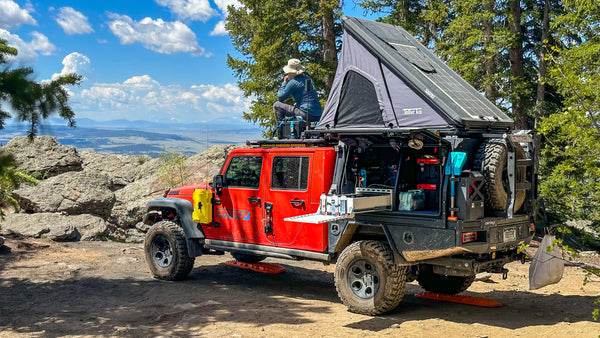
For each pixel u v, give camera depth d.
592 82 5.39
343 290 6.93
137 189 17.78
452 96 7.03
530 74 22.50
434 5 21.31
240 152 8.37
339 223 7.12
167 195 9.50
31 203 13.98
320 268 10.70
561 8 21.00
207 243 8.72
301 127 8.81
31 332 6.05
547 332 5.80
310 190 7.42
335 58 21.12
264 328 6.07
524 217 6.71
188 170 17.98
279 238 7.82
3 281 8.78
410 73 7.00
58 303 7.48
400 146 6.73
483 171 6.29
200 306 7.23
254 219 8.12
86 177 15.06
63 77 5.19
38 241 11.91
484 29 20.34
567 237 18.09
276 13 21.19
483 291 8.55
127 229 15.93
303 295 8.19
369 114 7.53
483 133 6.67
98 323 6.41
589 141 5.25
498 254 6.70
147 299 7.73
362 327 6.14
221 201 8.54
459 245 6.02
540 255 6.59
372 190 6.80
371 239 7.17
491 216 6.45
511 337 5.62
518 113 21.28
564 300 7.60
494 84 20.27
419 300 7.83
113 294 8.06
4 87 4.75
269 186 7.92
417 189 6.73
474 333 5.81
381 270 6.56
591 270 4.99
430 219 6.26
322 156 7.33
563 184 16.80
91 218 13.70
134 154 22.61
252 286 8.85
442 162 6.30
